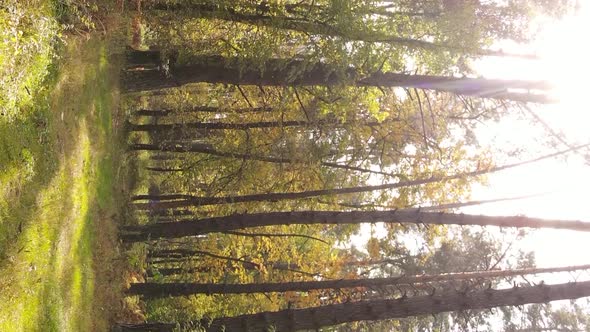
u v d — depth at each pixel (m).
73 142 9.59
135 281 13.60
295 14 10.51
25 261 7.30
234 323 10.82
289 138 14.45
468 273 11.10
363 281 11.67
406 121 14.18
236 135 15.29
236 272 17.23
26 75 7.06
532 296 9.41
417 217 11.11
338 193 13.98
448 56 10.64
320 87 11.55
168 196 16.25
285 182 15.34
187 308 17.67
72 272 9.24
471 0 10.89
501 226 10.59
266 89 14.49
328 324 10.28
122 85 11.70
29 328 7.36
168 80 11.42
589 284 9.32
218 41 11.58
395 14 10.48
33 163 7.57
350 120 13.80
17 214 7.28
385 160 15.01
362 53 9.86
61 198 8.91
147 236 12.73
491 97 10.64
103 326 10.66
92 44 10.23
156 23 11.41
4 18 6.44
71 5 8.89
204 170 16.05
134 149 14.76
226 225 12.48
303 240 18.44
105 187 11.73
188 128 14.91
